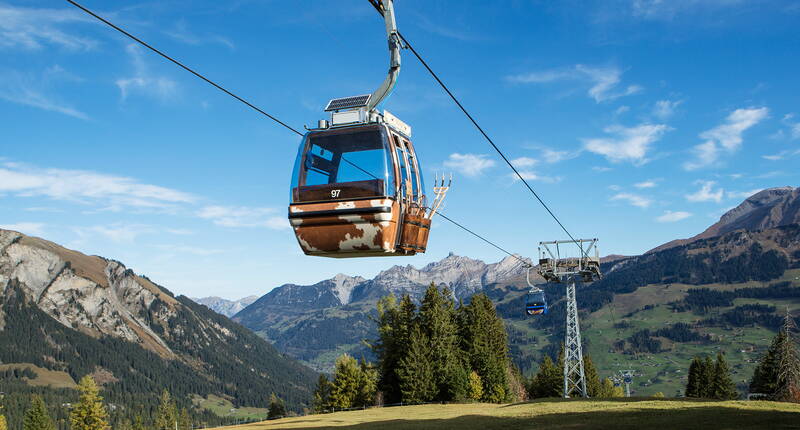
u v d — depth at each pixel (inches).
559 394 5816.9
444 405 3801.7
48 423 7313.0
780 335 4906.5
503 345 5147.6
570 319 3326.8
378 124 650.2
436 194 740.7
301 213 649.0
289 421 2974.9
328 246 651.5
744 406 1792.6
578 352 3304.6
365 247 642.2
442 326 4375.0
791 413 1541.6
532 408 2404.0
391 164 639.8
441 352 4293.8
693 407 1828.2
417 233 705.6
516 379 5629.9
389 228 633.0
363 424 2320.4
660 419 1551.4
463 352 4596.5
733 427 1294.3
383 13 659.4
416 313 4525.1
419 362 4188.0
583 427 1499.8
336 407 4461.1
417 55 692.7
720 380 6063.0
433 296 4485.7
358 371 4594.0
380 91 658.8
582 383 3238.2
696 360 6254.9
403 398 4153.5
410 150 711.7
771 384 4842.5
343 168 645.9
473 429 1662.2
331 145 655.8
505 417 2057.1
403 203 665.6
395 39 656.4
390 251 650.8
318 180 650.2
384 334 4557.1
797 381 4549.7
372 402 4407.0
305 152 661.9
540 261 3294.8
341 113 662.5
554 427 1553.9
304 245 658.2
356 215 629.9
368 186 632.4
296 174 658.8
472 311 4776.1
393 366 4453.7
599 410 1971.0
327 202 641.6
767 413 1544.0
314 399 4822.8
